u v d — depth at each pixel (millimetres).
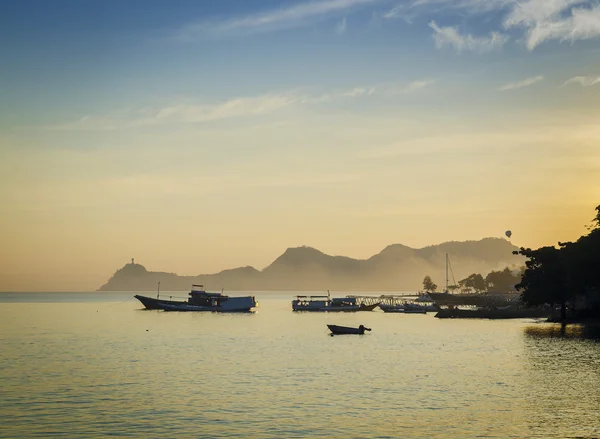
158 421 48031
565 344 101375
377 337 123438
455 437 43562
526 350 93250
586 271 132750
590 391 59062
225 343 111562
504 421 47625
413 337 122188
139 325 166250
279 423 47344
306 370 74125
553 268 144500
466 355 88438
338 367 76875
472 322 170125
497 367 75438
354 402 54562
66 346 105438
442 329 143625
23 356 89688
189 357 88438
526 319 178375
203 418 48938
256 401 55094
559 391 59094
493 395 57375
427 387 61688
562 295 143750
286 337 125250
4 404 54062
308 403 54219
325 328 154000
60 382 65375
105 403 54406
